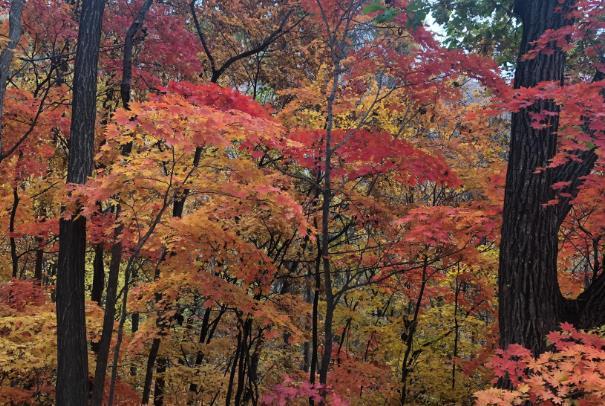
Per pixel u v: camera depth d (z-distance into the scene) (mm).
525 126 5320
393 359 10375
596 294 5250
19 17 6617
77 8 9898
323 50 9656
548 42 5281
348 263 7938
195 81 9938
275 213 5809
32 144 8844
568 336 3742
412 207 6660
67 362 5352
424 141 8312
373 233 7309
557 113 4957
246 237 7184
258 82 11820
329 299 5344
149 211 5551
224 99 4926
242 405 8172
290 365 9203
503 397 3393
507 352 3811
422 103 6164
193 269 5520
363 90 7801
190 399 7527
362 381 7379
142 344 6621
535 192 5207
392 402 8602
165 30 9047
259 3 10875
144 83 9305
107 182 4520
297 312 6676
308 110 8125
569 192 5469
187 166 5086
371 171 5824
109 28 9008
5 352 5266
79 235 5508
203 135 3838
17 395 5852
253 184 4855
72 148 5500
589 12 5020
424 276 7809
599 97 4055
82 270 5527
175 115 3828
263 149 6438
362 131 5668
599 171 5539
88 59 5570
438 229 5285
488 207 6418
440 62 5047
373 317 10453
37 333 6250
